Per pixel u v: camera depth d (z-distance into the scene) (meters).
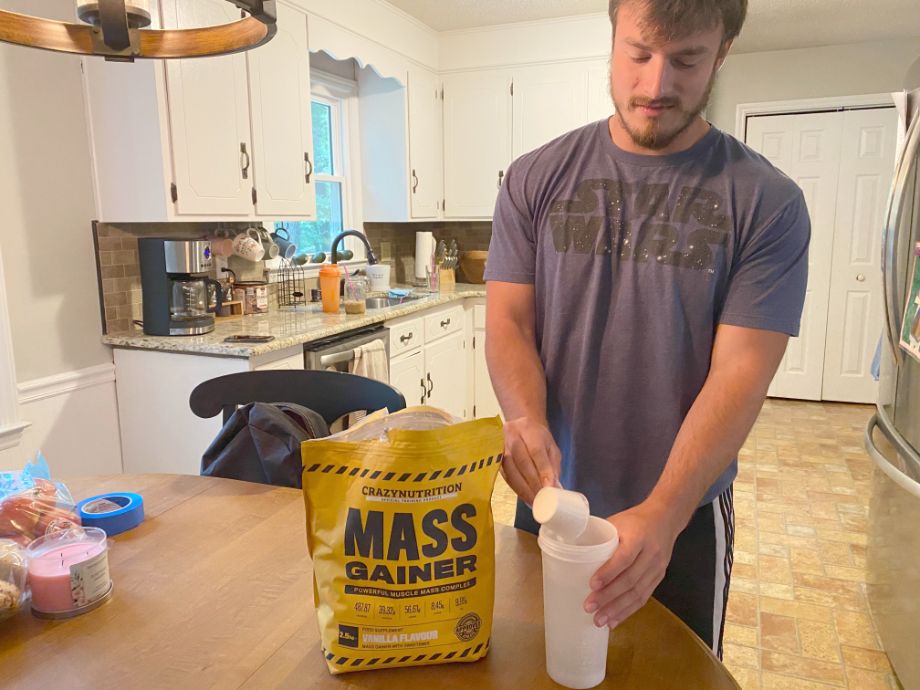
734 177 1.03
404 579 0.70
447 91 4.24
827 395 4.90
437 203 4.31
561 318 1.12
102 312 2.46
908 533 1.77
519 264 1.19
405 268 4.60
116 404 2.51
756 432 4.19
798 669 1.97
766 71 4.69
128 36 0.96
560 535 0.66
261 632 0.80
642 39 0.91
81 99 2.34
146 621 0.83
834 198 4.67
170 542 1.03
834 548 2.69
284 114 2.86
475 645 0.73
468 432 0.70
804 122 4.67
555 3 3.65
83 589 0.84
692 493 0.82
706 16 0.88
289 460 1.35
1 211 2.12
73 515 1.01
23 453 2.20
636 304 1.06
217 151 2.51
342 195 4.01
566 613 0.68
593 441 1.12
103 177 2.38
